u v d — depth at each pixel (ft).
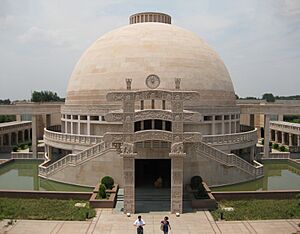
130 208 93.56
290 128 238.48
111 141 93.71
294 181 147.64
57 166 136.36
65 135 150.51
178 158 93.61
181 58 155.94
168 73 150.10
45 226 83.20
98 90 154.61
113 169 124.77
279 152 201.26
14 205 99.50
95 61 163.63
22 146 222.89
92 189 126.62
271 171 171.83
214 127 149.18
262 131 265.95
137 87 147.02
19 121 283.18
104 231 80.23
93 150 126.72
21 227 82.48
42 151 208.85
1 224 84.48
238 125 169.48
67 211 94.17
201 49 168.45
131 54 155.22
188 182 122.62
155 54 154.10
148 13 191.31
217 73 165.89
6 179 154.10
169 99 93.61
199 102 151.33
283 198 108.47
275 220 87.92
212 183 126.62
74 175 130.11
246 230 80.89
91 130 148.97
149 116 94.84
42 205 100.01
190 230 80.79
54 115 260.21
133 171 93.20
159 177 128.26
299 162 177.58
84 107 150.20
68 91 175.94
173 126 93.61
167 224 73.92
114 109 143.43
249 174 137.08
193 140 93.86
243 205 100.89
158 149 120.78
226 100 164.86
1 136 243.40
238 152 170.40
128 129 93.56
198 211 95.96
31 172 169.99
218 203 102.99
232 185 131.64
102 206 98.58
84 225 84.23
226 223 85.81
